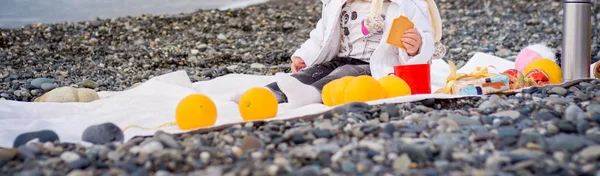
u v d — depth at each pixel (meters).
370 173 2.02
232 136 2.56
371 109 2.92
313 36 4.12
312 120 2.87
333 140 2.46
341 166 2.10
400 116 2.90
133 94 3.92
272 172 2.02
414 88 3.45
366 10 3.90
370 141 2.35
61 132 2.88
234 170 2.06
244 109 3.01
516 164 2.03
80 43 7.28
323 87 3.42
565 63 3.77
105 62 6.34
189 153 2.25
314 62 4.08
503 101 3.09
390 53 3.82
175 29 7.91
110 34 7.66
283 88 3.37
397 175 1.99
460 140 2.37
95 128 2.71
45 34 7.65
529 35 7.34
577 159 2.08
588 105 2.96
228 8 9.84
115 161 2.29
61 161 2.33
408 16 3.71
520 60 4.36
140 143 2.58
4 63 6.26
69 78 5.46
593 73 3.97
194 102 2.89
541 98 3.25
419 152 2.15
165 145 2.41
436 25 3.94
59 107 3.48
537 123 2.65
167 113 3.32
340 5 3.92
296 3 9.86
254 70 5.67
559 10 8.88
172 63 6.27
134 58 6.49
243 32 7.87
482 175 1.93
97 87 5.01
